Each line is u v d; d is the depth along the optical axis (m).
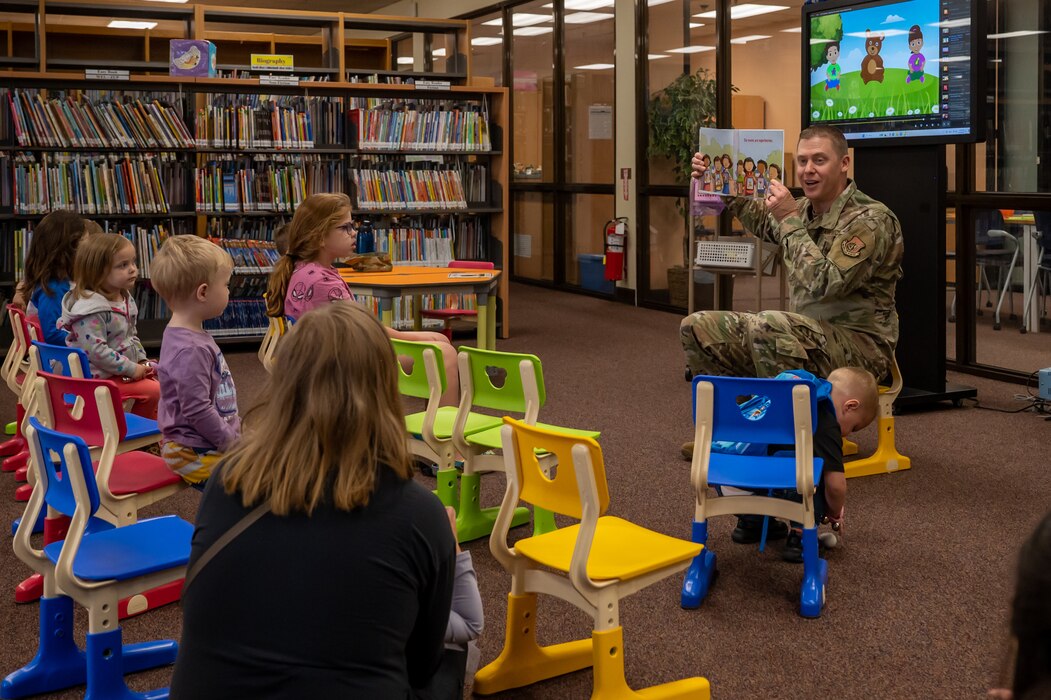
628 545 2.47
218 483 1.58
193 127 7.44
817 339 4.29
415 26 8.59
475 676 2.50
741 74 8.34
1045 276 5.91
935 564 3.33
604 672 2.31
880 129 5.15
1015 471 4.34
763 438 2.96
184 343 2.86
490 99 8.18
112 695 2.30
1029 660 0.81
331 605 1.48
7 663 2.65
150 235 7.40
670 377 6.45
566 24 10.59
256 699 1.47
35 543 3.55
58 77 6.96
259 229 7.75
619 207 9.92
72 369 3.51
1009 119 5.94
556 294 10.82
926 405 5.54
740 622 2.92
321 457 1.54
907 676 2.58
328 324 1.59
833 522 3.35
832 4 5.23
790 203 4.36
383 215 8.09
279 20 8.16
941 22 4.80
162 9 7.84
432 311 7.15
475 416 3.81
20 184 7.00
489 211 8.08
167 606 3.06
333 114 7.79
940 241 5.17
